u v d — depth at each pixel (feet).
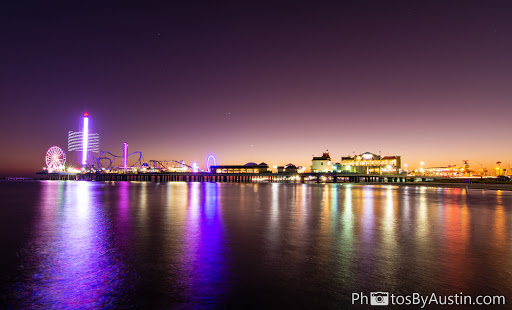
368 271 44.78
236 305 33.96
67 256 53.21
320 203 156.35
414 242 63.31
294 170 649.20
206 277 42.47
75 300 35.42
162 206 139.95
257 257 52.16
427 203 156.25
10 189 322.75
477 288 38.32
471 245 60.80
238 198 192.75
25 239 67.31
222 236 69.92
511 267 46.47
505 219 97.60
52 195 222.28
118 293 37.29
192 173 639.76
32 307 33.78
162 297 36.04
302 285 39.52
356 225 85.76
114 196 211.00
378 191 289.74
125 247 59.57
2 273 44.45
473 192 268.82
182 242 63.72
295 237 68.74
